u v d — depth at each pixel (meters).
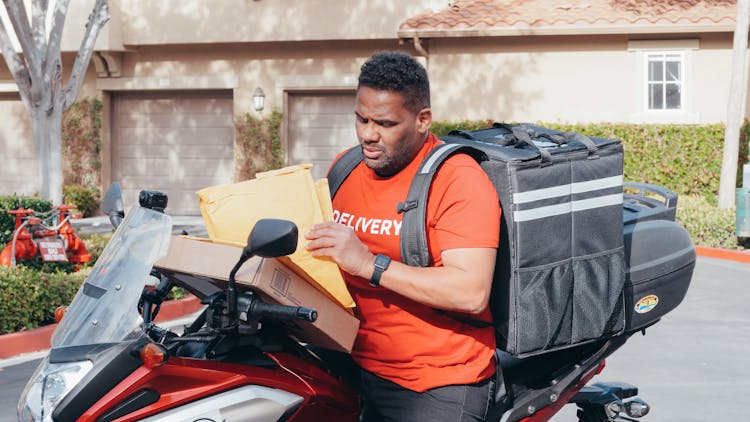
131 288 2.64
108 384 2.51
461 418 2.95
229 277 2.62
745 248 14.38
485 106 19.77
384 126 2.81
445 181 2.84
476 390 2.99
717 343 7.77
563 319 3.06
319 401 2.91
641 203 4.03
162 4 21.23
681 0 19.77
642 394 6.09
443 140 3.24
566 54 19.48
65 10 13.62
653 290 3.59
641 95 19.33
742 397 6.02
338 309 2.82
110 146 22.56
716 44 19.14
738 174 18.80
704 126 18.72
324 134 21.80
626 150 18.97
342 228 2.74
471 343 2.97
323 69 21.41
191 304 8.93
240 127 21.69
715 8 19.11
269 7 20.88
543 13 19.42
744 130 18.75
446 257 2.80
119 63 21.89
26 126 22.89
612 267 3.19
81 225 19.19
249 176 21.70
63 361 2.54
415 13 20.42
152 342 2.58
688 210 15.18
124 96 22.53
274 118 21.52
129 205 22.64
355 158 3.10
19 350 7.33
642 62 19.33
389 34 20.50
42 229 9.50
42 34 13.39
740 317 9.01
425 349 2.94
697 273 12.05
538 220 2.97
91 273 2.76
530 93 19.64
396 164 2.89
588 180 3.12
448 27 19.05
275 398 2.77
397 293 2.83
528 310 2.96
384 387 3.04
